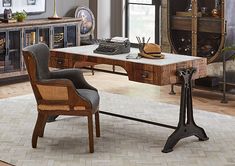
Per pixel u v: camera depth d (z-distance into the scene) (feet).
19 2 27.73
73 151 16.15
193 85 24.67
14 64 26.05
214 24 23.54
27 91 24.73
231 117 20.24
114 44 18.08
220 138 17.54
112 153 15.98
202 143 16.98
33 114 20.36
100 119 19.77
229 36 23.27
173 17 25.34
